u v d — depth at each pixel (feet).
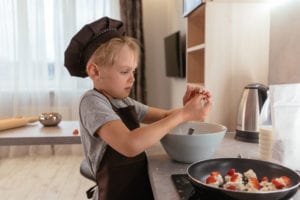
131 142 2.37
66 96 12.09
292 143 2.87
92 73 2.91
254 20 4.97
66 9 11.59
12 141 4.80
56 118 5.98
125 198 2.90
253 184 2.17
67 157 11.76
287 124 2.89
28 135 4.97
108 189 2.85
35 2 11.44
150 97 13.24
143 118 3.63
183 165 3.05
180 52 9.63
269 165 2.53
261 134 3.22
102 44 2.82
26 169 10.29
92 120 2.62
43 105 12.01
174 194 2.30
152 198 3.02
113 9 12.01
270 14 4.92
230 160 2.66
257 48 5.01
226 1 5.16
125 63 2.81
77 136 4.91
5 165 10.73
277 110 2.93
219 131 3.22
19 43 11.56
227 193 1.91
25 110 11.91
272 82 4.86
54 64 11.91
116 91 2.89
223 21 4.96
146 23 12.88
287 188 2.01
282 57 4.52
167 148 3.08
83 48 3.00
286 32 4.39
